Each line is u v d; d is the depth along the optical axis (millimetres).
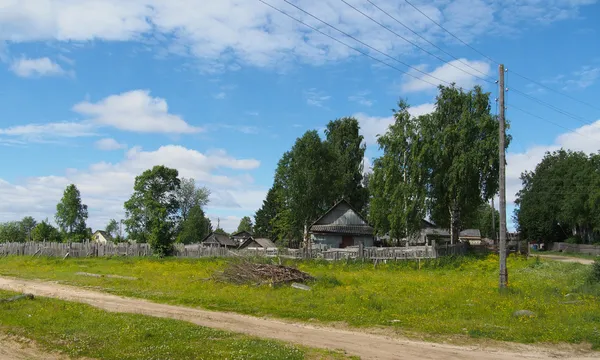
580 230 81625
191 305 18016
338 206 59281
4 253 63219
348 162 72688
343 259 40500
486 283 25281
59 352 11016
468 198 47844
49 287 24250
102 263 44844
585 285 22125
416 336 12898
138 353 10531
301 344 11875
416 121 48469
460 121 47469
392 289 22484
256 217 101562
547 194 84000
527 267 34531
